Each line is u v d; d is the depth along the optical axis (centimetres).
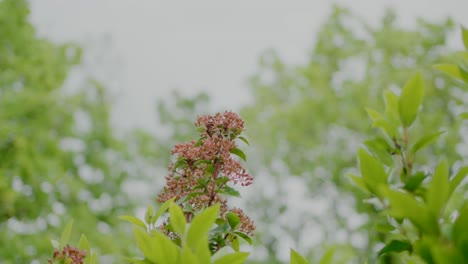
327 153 1895
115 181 1672
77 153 1550
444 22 1686
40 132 1341
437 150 1407
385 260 138
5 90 1334
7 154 1243
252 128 2086
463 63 141
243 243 221
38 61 1382
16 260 1143
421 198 132
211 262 135
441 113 1519
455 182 126
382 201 134
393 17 1864
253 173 2250
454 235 101
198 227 132
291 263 146
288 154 2086
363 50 1828
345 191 1761
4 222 1224
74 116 1442
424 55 1691
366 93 1723
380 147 149
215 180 236
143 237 132
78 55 1544
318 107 1908
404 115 147
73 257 197
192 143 249
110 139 1628
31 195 1299
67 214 1302
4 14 1340
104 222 1516
